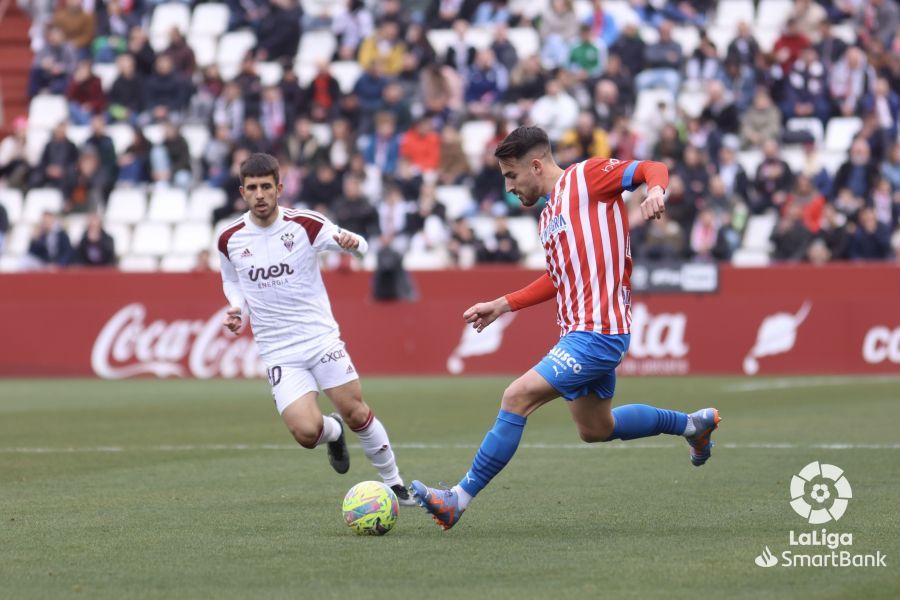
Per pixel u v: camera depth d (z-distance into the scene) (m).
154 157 78.75
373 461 27.67
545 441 39.56
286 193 73.50
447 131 75.75
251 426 45.03
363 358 68.12
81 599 18.77
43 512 26.75
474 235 70.44
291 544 22.94
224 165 78.81
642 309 67.06
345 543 22.98
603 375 23.84
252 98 78.81
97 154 78.44
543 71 78.31
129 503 27.98
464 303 67.69
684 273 66.69
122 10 90.00
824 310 65.88
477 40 84.69
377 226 70.81
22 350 69.81
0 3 94.50
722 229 68.38
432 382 63.28
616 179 23.44
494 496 28.50
